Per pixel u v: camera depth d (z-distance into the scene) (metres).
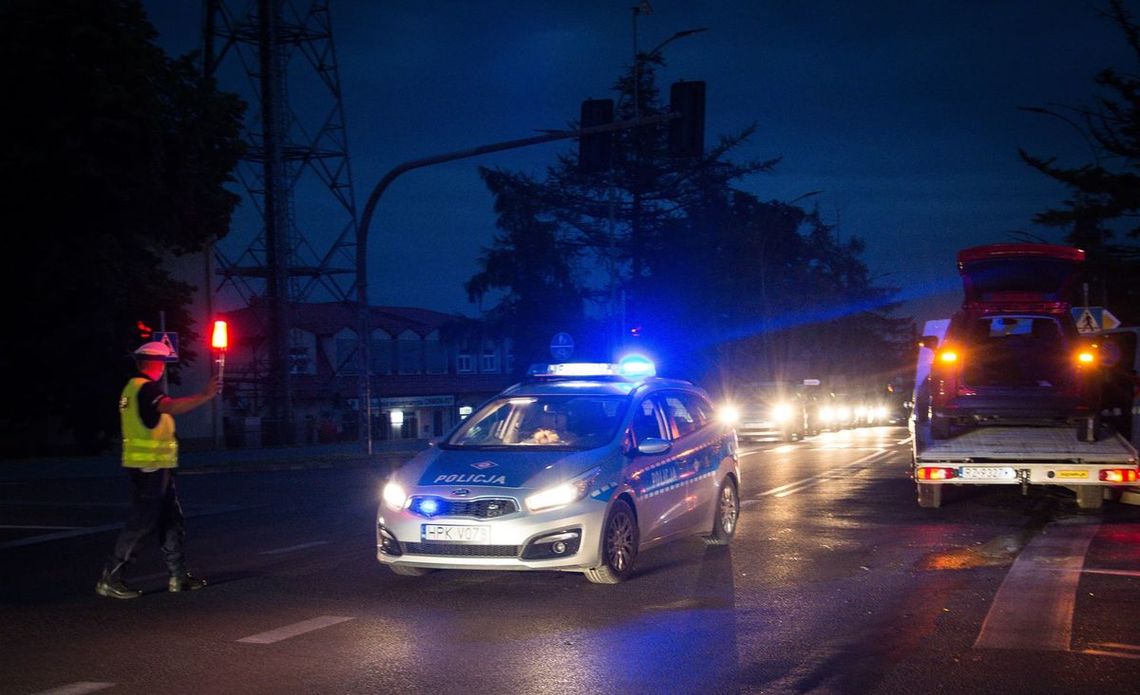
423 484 9.44
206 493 19.48
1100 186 27.00
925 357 16.36
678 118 19.92
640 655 7.14
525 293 52.28
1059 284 14.89
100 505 17.14
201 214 33.53
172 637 7.71
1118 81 26.27
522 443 10.29
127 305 31.53
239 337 53.91
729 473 11.95
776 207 57.31
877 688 6.33
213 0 41.38
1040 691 6.24
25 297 30.75
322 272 43.84
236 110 34.06
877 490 17.86
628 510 9.77
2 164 28.84
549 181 52.41
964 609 8.41
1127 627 7.74
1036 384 14.62
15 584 9.90
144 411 9.07
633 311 49.94
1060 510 14.92
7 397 32.03
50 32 29.31
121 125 30.05
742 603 8.77
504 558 9.05
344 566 10.73
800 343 62.06
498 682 6.52
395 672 6.75
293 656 7.16
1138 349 15.45
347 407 50.88
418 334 63.72
